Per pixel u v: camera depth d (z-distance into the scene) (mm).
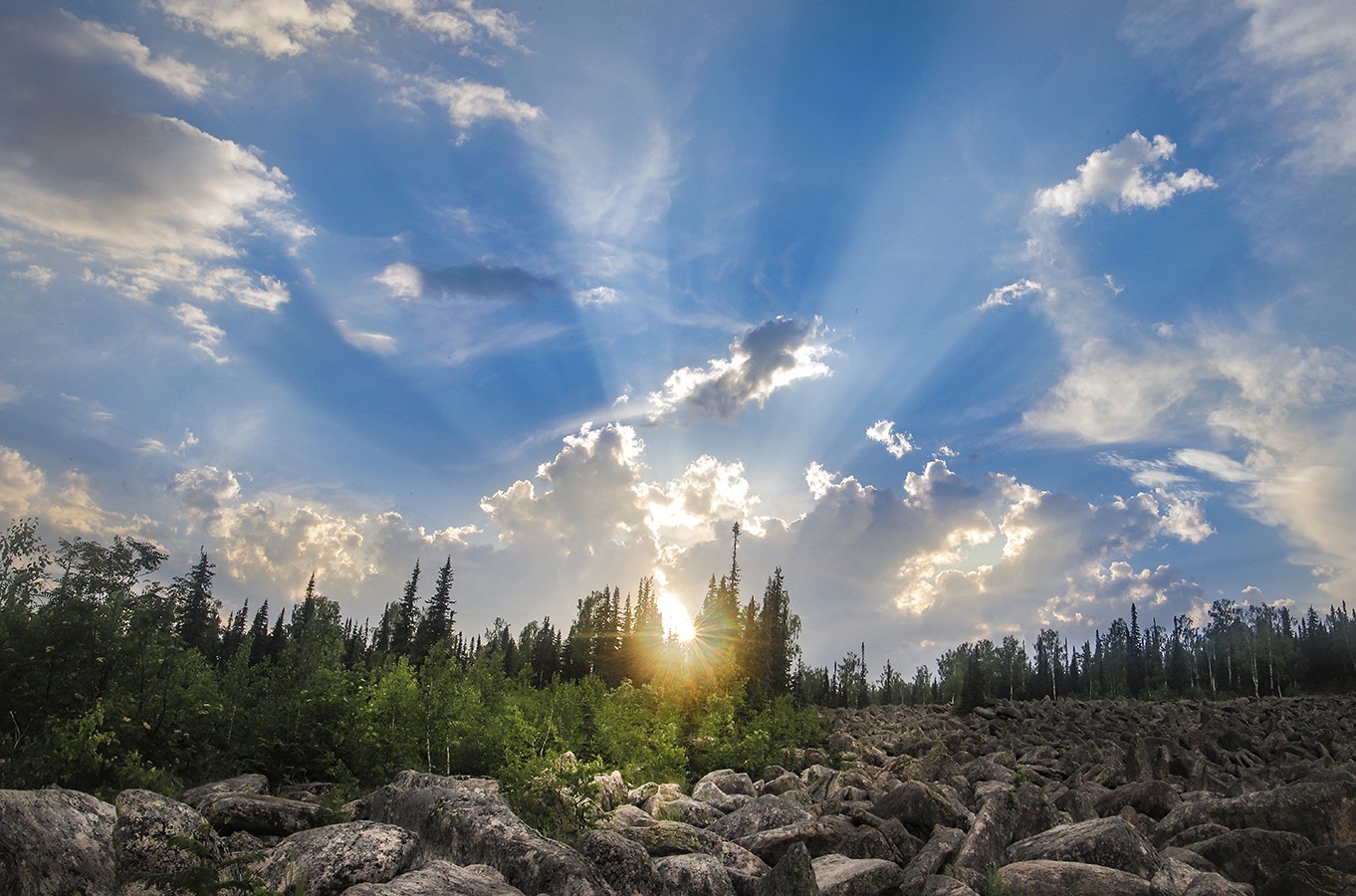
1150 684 105562
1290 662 95125
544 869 9992
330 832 10031
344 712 20484
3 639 16453
